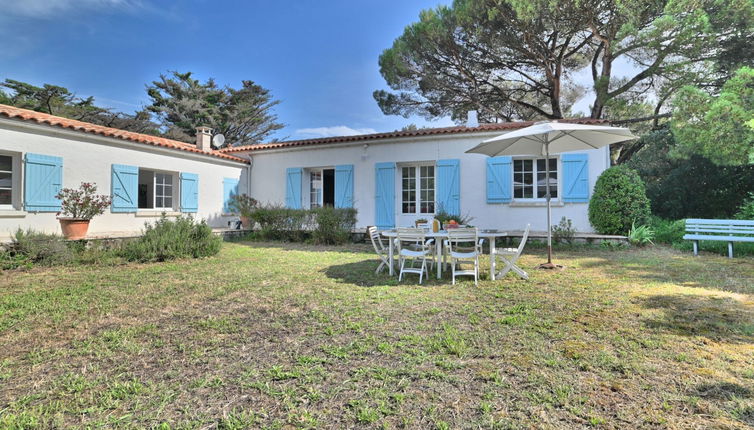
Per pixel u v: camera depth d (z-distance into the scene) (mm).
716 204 10352
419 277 5094
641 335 2797
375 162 10547
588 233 8578
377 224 10477
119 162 8836
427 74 13719
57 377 2277
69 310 3676
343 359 2477
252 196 12453
